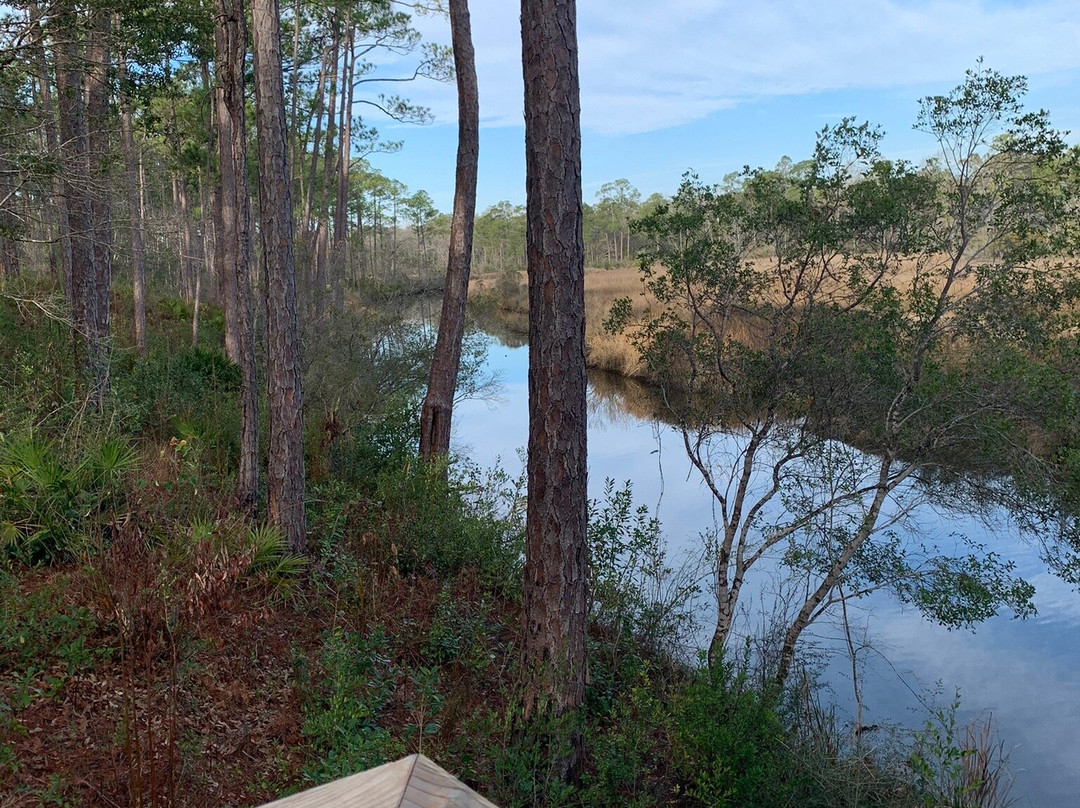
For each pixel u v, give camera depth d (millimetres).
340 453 12594
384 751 5777
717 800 6188
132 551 6164
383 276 24922
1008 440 8477
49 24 9469
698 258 9562
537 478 6086
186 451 9398
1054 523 8875
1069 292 8484
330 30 27953
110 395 10289
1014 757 7699
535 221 5836
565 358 5910
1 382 10109
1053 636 10133
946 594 8945
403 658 7805
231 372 15578
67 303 11500
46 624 5926
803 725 7797
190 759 5160
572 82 5719
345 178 29922
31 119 10391
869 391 9438
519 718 6215
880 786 6770
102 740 5090
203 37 12312
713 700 6934
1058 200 8211
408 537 10188
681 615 9773
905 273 9445
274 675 6648
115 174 11367
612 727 7652
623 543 9789
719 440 11523
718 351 9805
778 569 11797
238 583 7641
